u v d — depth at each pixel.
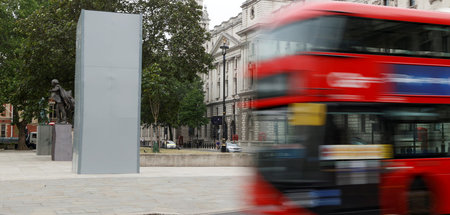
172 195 11.87
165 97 42.03
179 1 34.66
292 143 7.45
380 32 7.97
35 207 9.72
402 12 8.23
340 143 7.43
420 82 8.15
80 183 14.39
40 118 45.09
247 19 69.00
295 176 7.38
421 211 8.06
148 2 34.38
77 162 17.25
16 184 14.02
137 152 17.86
